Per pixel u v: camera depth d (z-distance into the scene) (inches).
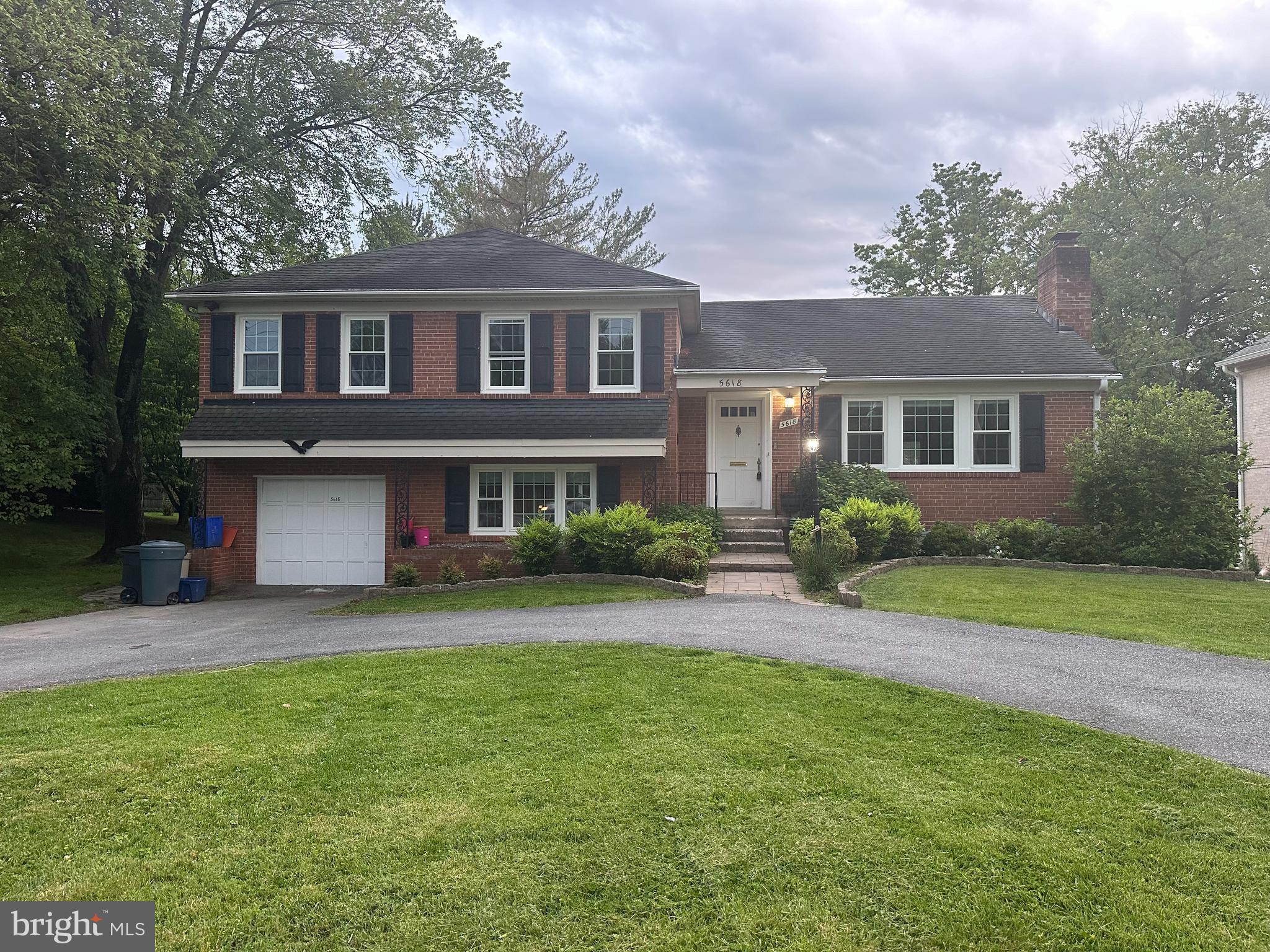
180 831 162.7
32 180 552.1
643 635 335.6
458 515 617.0
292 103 814.5
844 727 219.0
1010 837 155.1
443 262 666.2
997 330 735.1
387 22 797.2
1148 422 547.2
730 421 696.4
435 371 626.2
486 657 303.3
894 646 313.3
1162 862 145.6
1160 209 1074.1
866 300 833.5
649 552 485.4
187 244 794.2
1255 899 134.0
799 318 802.8
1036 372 642.8
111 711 244.7
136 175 584.1
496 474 622.2
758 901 135.5
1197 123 1154.0
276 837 159.2
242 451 585.3
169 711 243.1
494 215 1247.5
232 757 201.3
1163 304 1096.8
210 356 630.5
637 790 178.2
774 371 616.4
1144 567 507.5
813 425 615.2
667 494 620.1
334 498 628.1
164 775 190.1
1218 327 1120.2
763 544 585.0
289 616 460.8
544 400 620.7
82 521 1076.5
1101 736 206.8
